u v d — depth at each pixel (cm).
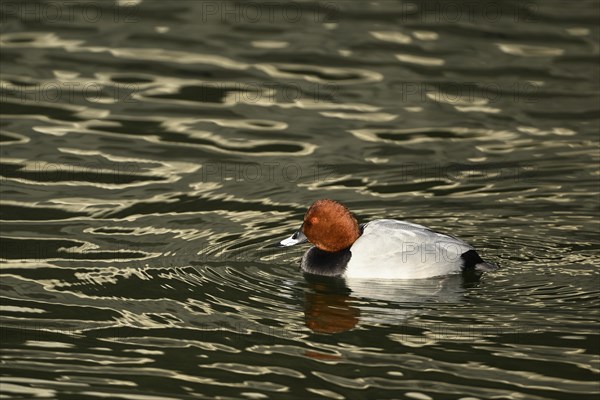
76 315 1123
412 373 1003
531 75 1873
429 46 1995
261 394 970
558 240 1273
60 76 1858
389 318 1109
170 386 986
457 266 1188
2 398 963
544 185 1454
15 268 1230
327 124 1697
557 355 1028
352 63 1931
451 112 1739
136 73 1880
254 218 1371
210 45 2005
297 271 1228
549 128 1670
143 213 1384
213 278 1207
